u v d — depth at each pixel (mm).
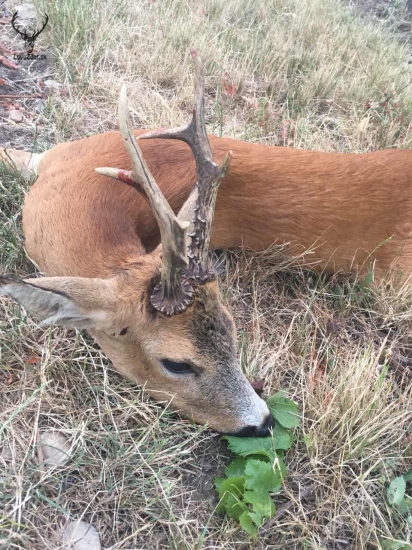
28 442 473
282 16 1263
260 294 635
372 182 611
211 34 1050
